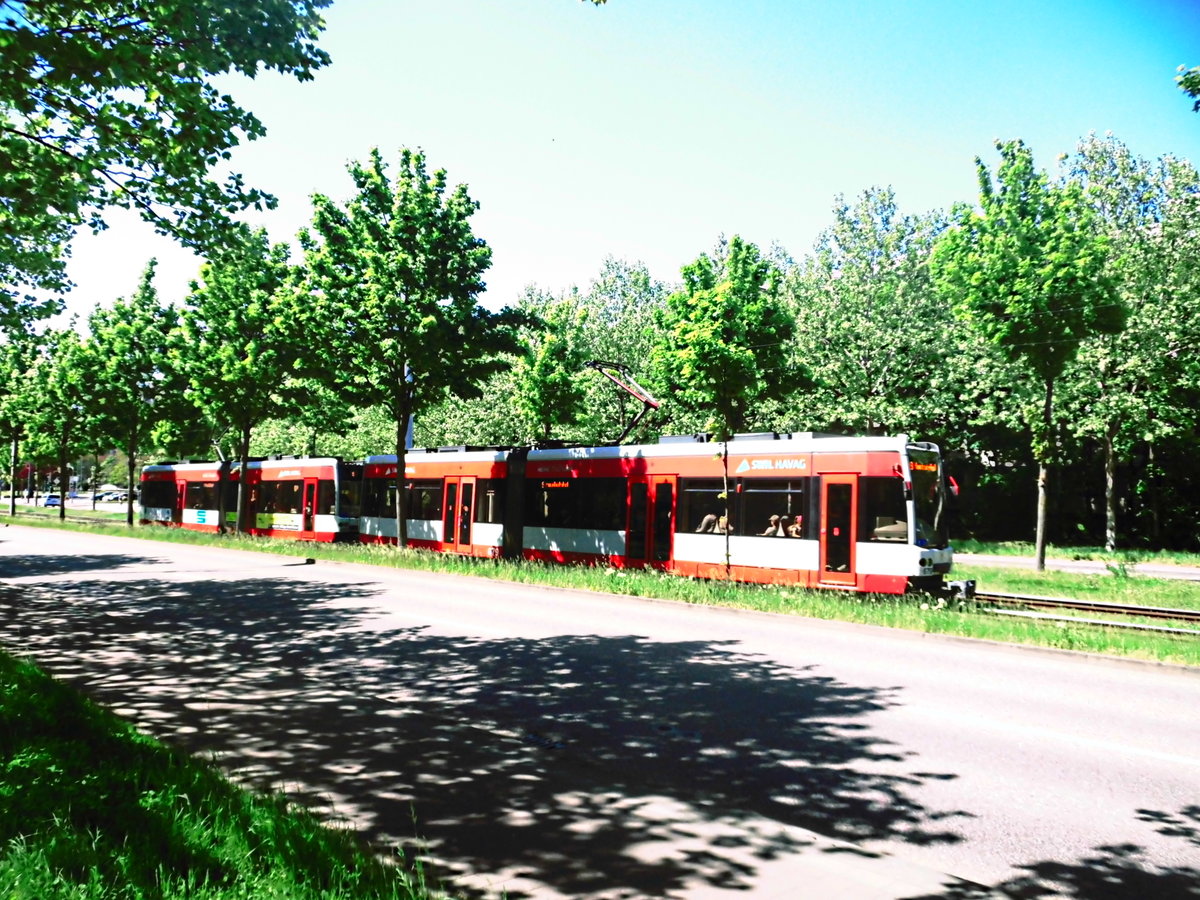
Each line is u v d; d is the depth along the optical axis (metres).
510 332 24.84
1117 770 6.29
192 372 32.22
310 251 24.89
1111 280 23.94
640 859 4.46
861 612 13.42
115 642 11.13
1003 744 6.92
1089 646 10.95
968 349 35.22
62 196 8.51
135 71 6.97
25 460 64.38
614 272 54.69
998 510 45.06
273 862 4.01
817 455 17.25
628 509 20.70
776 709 8.01
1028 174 24.41
